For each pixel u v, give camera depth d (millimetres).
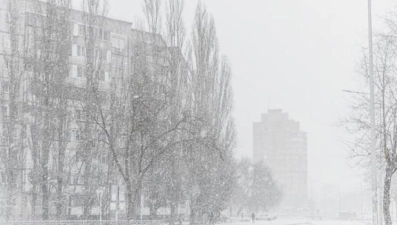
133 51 56625
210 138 47281
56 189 54500
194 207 56500
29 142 54406
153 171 53188
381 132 32688
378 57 32281
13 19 55844
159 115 52344
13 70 54469
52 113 54438
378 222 28984
